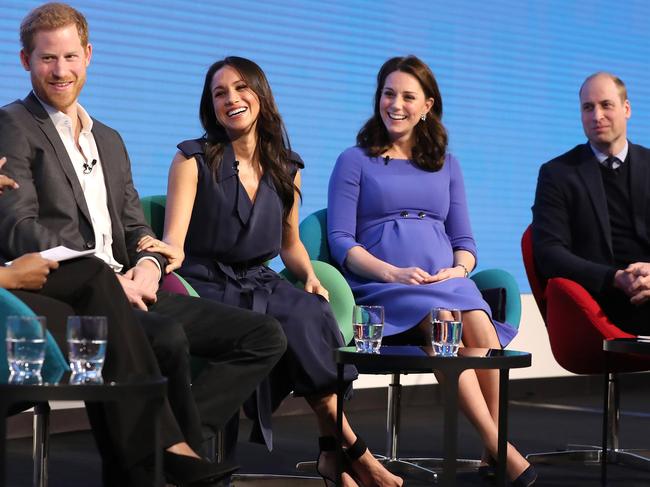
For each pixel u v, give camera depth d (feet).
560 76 59.26
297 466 36.01
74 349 19.58
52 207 27.94
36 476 25.59
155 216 33.88
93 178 29.32
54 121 28.68
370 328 28.17
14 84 41.88
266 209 32.91
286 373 31.22
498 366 26.37
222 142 33.01
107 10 44.16
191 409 25.14
